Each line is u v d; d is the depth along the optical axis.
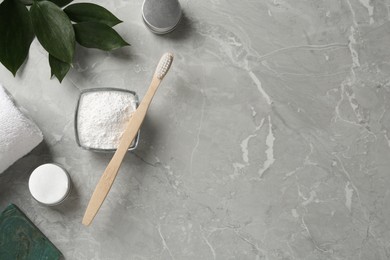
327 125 1.06
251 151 1.04
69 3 1.01
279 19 1.06
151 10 0.98
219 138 1.04
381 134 1.07
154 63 1.04
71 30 0.91
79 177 1.02
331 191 1.06
